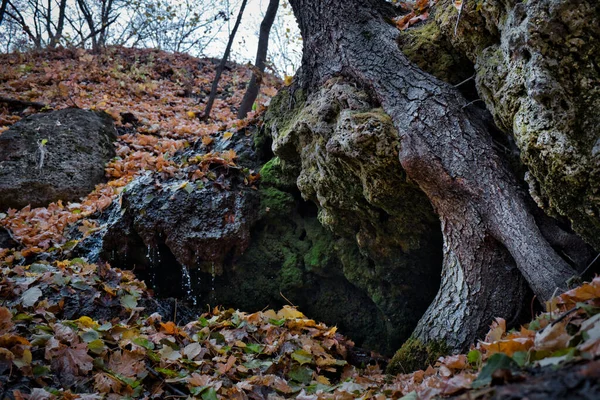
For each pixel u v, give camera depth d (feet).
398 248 12.33
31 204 18.34
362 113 10.88
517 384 4.34
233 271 14.33
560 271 8.61
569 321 5.95
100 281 12.48
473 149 9.94
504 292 9.59
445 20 11.18
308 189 13.08
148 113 28.45
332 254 13.73
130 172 20.47
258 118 16.97
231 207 14.07
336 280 14.05
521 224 9.18
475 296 9.80
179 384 9.42
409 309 12.82
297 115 13.60
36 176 18.72
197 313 14.01
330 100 11.85
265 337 11.59
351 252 13.35
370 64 11.72
